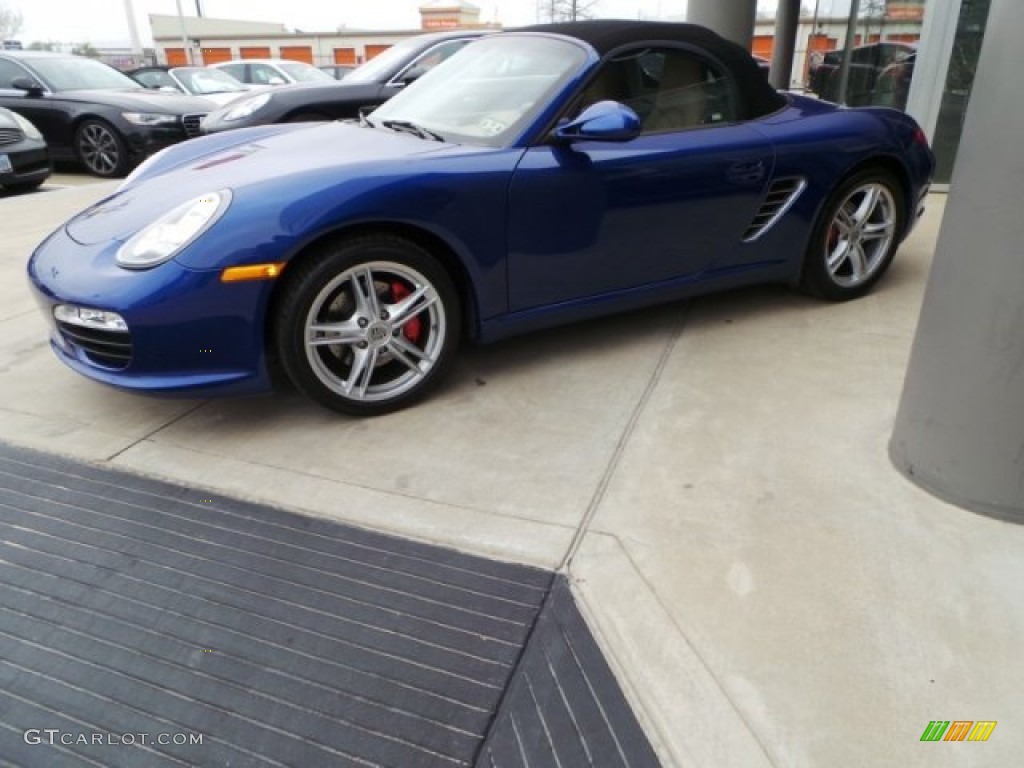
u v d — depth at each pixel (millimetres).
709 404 2576
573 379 2809
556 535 1924
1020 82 1562
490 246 2521
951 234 1794
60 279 2312
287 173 2361
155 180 2766
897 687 1448
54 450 2395
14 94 8133
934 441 1958
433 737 1413
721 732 1376
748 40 6691
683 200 2842
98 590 1795
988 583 1691
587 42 2824
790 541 1855
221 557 1896
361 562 1866
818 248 3309
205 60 44500
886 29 6906
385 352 2521
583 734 1398
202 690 1526
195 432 2500
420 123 2916
